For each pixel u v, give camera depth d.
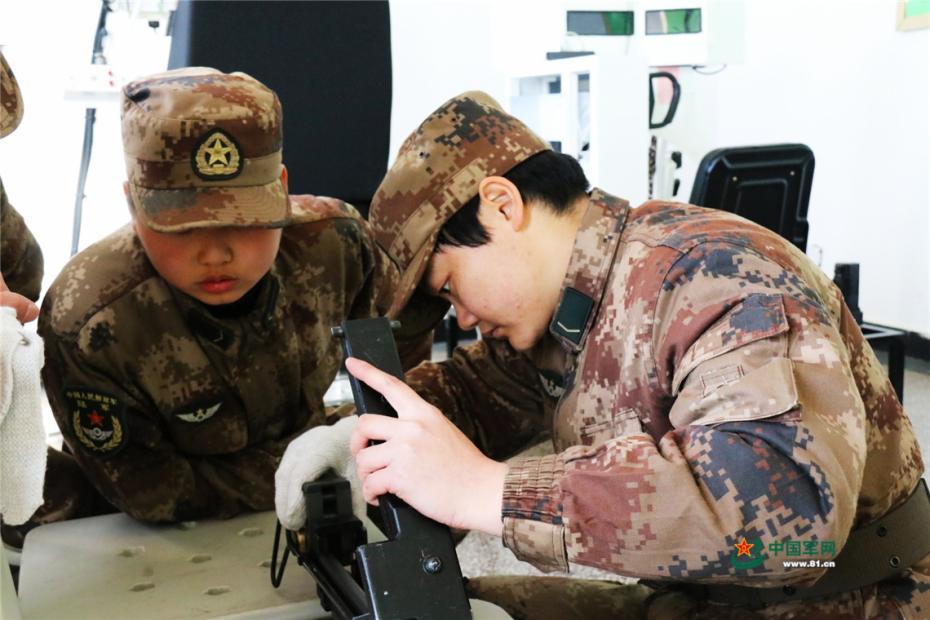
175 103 1.07
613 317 0.97
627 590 1.19
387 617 0.72
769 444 0.76
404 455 0.79
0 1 2.64
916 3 3.31
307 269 1.36
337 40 2.02
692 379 0.83
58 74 2.75
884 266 3.56
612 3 3.01
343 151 2.12
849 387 0.79
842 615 0.95
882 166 3.53
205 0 1.88
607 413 0.99
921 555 0.97
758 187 2.32
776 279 0.85
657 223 0.98
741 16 3.14
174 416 1.23
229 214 1.06
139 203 1.08
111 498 1.20
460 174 0.98
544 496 0.78
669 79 3.50
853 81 3.61
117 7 2.62
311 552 0.95
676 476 0.76
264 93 1.13
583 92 2.89
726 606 0.99
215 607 0.92
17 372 0.77
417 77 3.63
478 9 3.65
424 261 0.99
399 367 0.85
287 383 1.33
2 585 0.83
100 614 0.91
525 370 1.25
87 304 1.17
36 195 2.87
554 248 1.00
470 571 1.91
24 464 0.78
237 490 1.24
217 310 1.24
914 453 1.01
